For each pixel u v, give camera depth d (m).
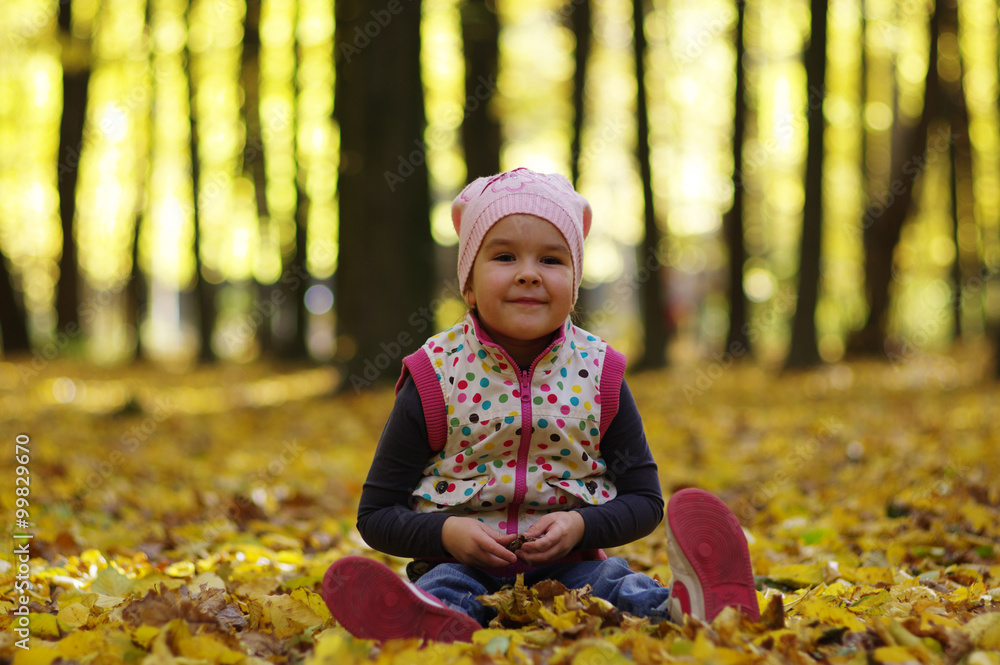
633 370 16.00
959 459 5.77
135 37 18.62
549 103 18.50
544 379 2.35
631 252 24.17
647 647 1.93
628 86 18.44
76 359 20.09
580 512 2.24
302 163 18.75
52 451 7.15
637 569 3.56
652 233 15.95
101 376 17.50
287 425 9.93
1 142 20.44
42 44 17.77
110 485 5.66
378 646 2.05
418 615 2.09
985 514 3.97
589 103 18.27
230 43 18.88
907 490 4.88
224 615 2.46
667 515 2.11
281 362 21.38
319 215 20.39
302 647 2.25
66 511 4.69
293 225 20.22
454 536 2.18
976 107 18.92
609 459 2.42
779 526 4.38
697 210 21.50
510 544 2.18
